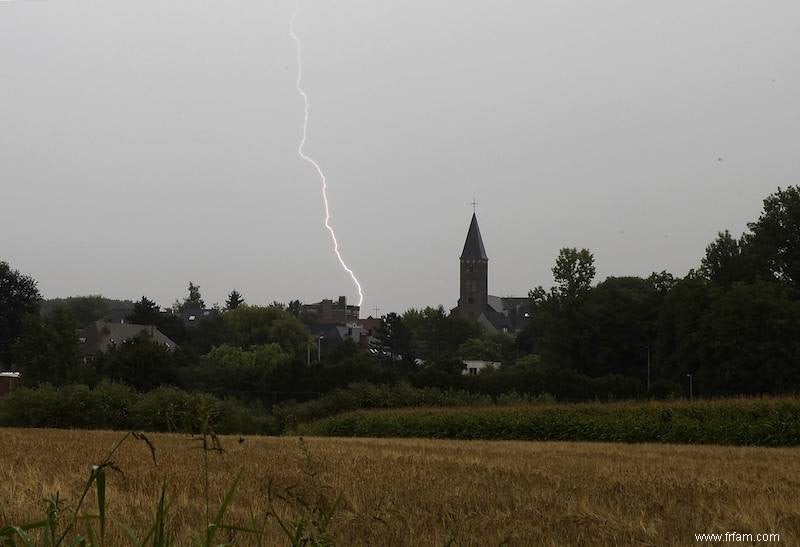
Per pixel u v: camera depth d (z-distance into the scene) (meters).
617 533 11.17
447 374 76.44
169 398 53.44
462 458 26.05
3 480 15.64
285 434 56.84
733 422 40.84
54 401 54.53
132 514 11.51
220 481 15.84
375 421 52.88
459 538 10.64
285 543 9.73
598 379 80.81
